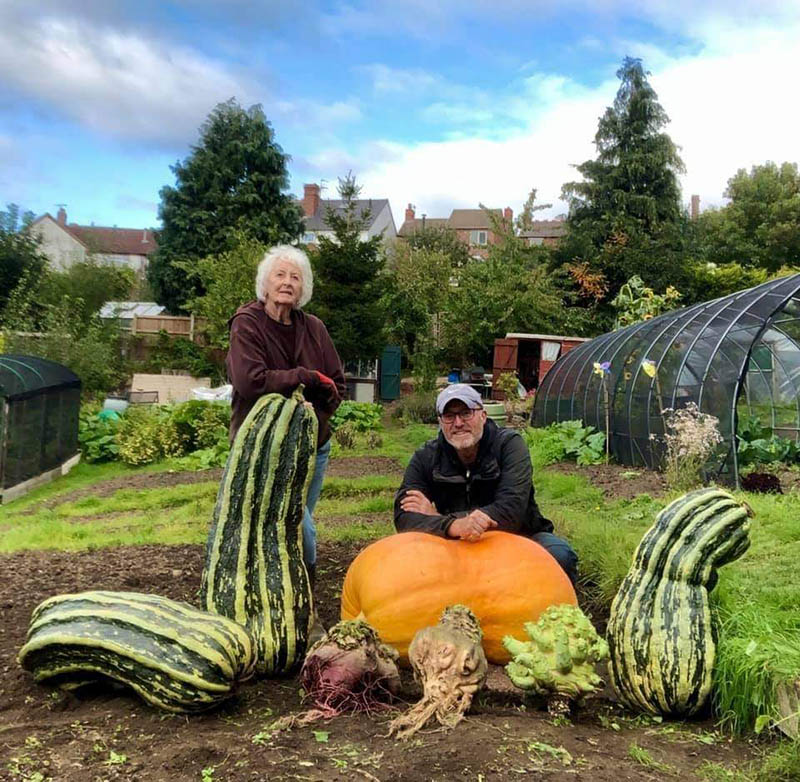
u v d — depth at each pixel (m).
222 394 21.45
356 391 29.03
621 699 3.21
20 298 25.34
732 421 10.62
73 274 30.72
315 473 4.71
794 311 13.77
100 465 16.38
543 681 2.85
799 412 16.39
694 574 3.14
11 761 2.40
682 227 48.91
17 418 12.75
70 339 22.44
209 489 11.38
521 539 3.76
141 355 29.88
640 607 3.15
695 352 12.09
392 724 2.61
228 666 2.83
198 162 42.25
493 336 34.78
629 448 13.97
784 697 2.80
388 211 76.00
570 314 38.28
